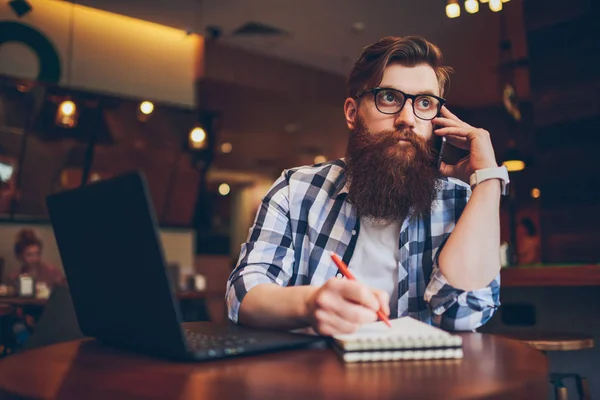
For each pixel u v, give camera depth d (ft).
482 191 3.57
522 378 1.98
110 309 2.57
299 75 22.98
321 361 2.34
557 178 12.54
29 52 17.89
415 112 3.80
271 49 21.16
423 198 3.72
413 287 3.91
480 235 3.44
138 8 17.98
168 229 20.48
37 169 17.46
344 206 4.10
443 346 2.38
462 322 3.52
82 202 2.52
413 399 1.70
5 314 11.16
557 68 12.46
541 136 12.86
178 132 19.10
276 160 36.37
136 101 17.87
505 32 17.44
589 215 11.87
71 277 2.86
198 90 22.76
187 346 2.27
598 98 11.65
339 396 1.74
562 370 8.07
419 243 3.98
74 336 5.79
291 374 2.08
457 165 4.14
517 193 17.28
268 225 4.08
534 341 6.19
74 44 18.61
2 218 17.30
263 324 3.08
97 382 1.99
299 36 19.58
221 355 2.37
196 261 25.77
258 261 3.83
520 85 20.26
